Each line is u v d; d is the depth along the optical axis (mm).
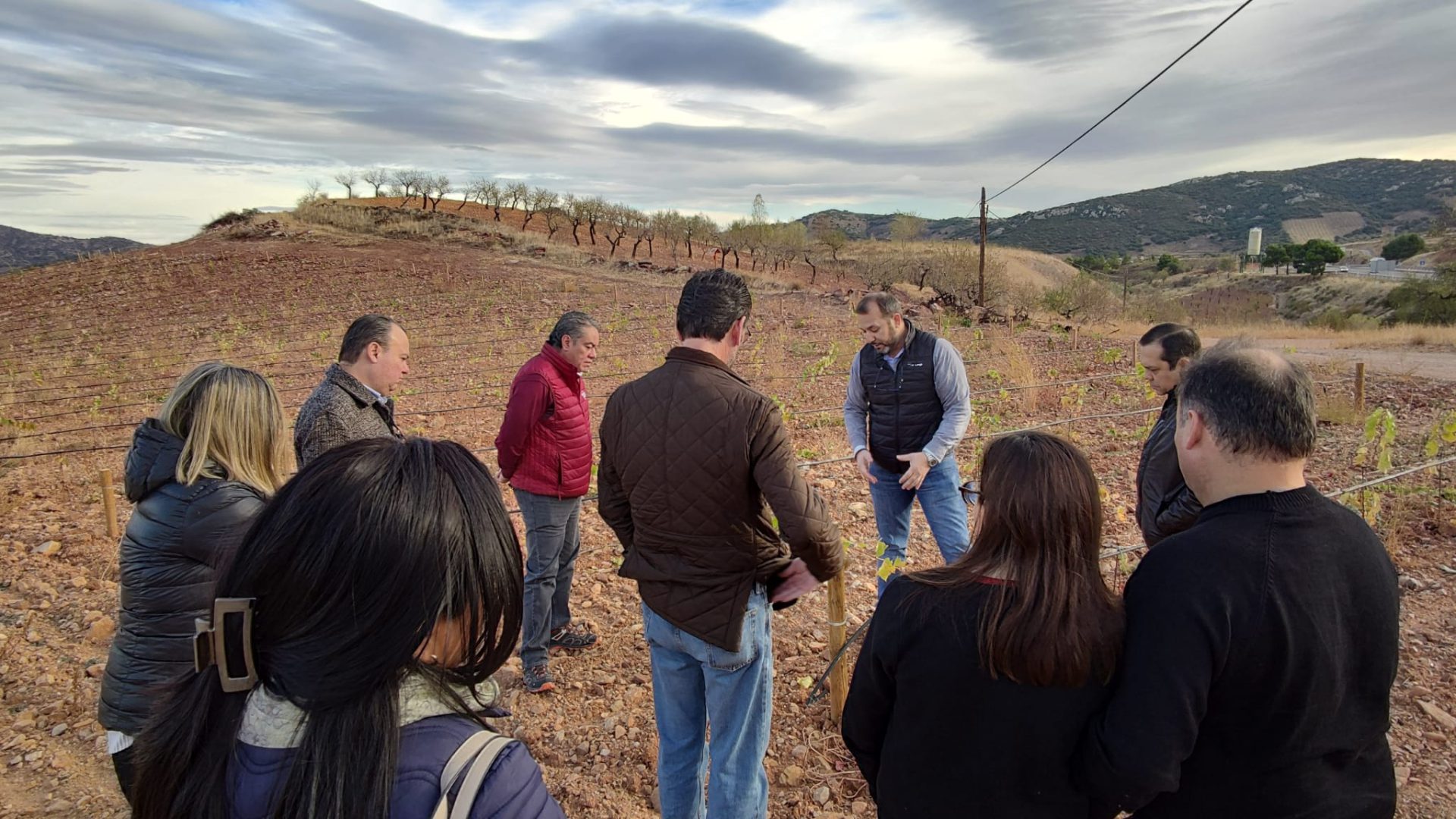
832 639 3211
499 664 965
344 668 806
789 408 10078
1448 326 22047
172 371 15156
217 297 24328
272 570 831
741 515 2221
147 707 2078
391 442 936
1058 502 1431
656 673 2488
